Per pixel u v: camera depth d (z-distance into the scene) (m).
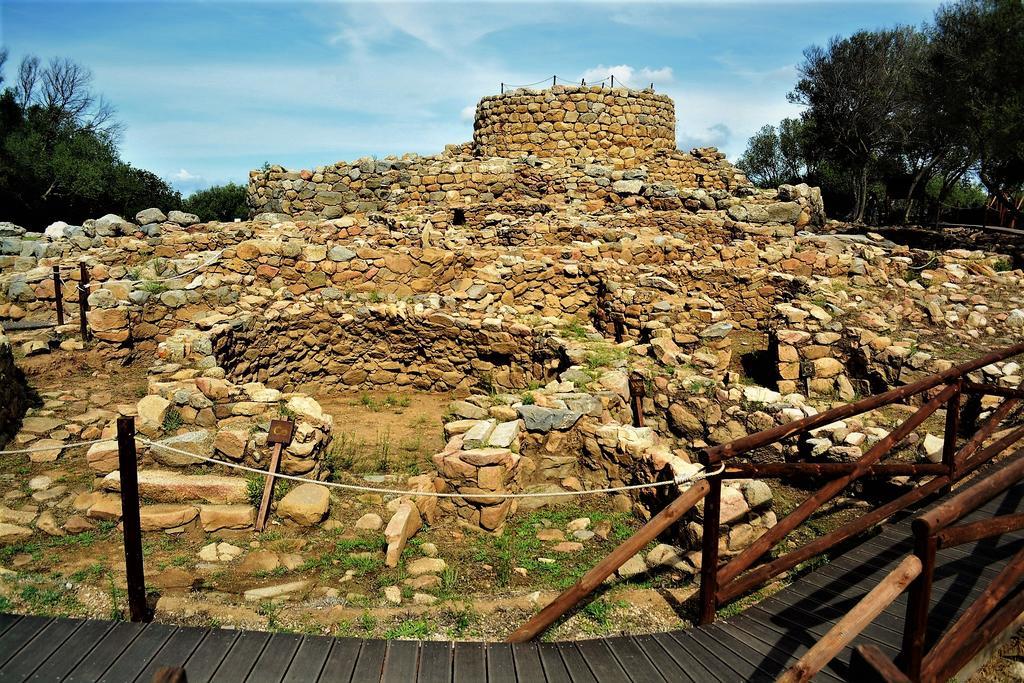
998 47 21.47
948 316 10.52
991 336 9.98
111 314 9.93
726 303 12.09
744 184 18.64
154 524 5.71
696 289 12.20
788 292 11.69
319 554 5.58
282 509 5.98
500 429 7.05
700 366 9.40
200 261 11.73
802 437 7.57
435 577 5.26
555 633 4.50
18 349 9.54
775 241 14.58
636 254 13.36
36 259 12.47
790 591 4.70
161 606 4.51
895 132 30.81
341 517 6.30
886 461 7.09
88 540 5.54
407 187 17.69
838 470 4.81
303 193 17.75
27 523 5.76
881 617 4.29
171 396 7.38
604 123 19.05
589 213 16.14
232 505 6.04
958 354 9.32
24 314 10.94
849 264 12.67
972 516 5.44
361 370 11.86
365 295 12.20
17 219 28.02
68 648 3.74
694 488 4.30
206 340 9.07
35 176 27.73
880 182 35.28
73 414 8.23
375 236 13.52
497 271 12.38
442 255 12.60
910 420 5.34
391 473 7.65
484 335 11.12
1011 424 7.54
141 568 4.27
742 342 11.20
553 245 13.94
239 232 13.27
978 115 21.59
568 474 7.27
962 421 7.79
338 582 5.14
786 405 8.12
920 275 12.38
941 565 4.78
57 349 9.80
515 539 6.10
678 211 16.08
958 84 22.12
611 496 6.92
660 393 8.88
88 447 7.43
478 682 3.66
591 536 6.21
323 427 6.92
